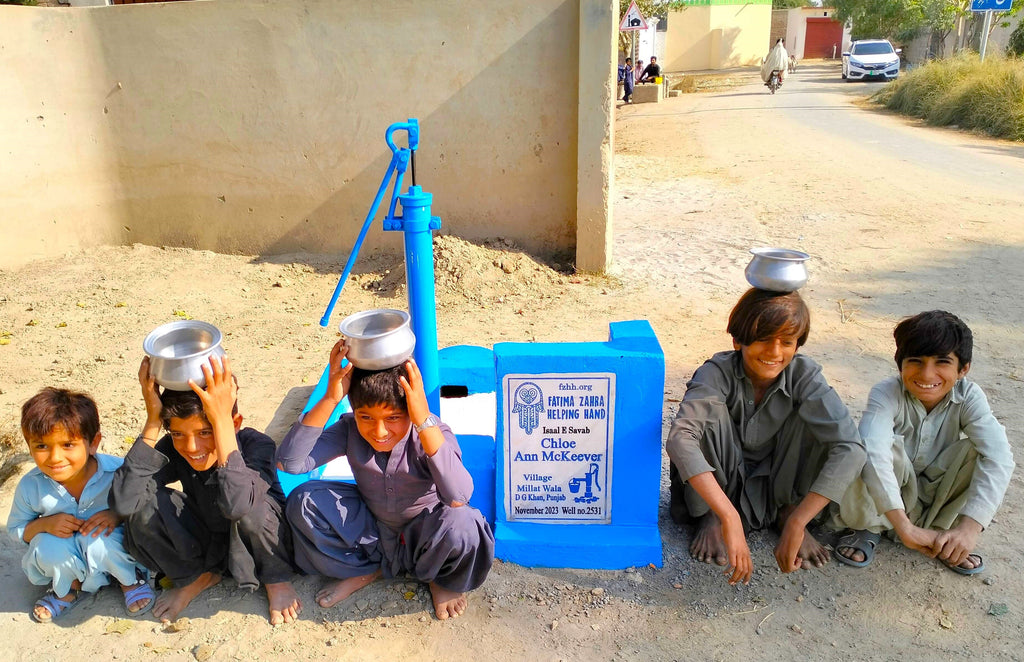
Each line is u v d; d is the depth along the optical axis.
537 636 2.72
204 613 2.86
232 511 2.61
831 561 3.09
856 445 2.85
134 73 6.89
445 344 5.19
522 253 6.66
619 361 2.92
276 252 7.20
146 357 2.58
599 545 3.03
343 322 2.63
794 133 15.41
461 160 6.66
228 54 6.71
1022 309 5.70
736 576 2.73
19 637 2.75
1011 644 2.65
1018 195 9.30
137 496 2.64
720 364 3.06
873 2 37.72
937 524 3.10
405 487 2.74
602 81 6.03
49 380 4.79
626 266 6.86
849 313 5.71
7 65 6.68
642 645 2.68
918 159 11.95
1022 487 3.53
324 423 2.61
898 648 2.65
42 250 7.14
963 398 2.98
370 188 6.86
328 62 6.59
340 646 2.69
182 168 7.09
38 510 2.82
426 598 2.90
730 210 8.95
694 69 44.78
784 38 54.69
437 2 6.29
